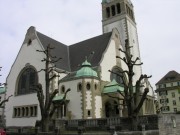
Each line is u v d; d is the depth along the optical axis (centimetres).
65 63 6012
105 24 7894
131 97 3059
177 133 3038
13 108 5912
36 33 6066
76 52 6406
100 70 5184
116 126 2941
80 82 4872
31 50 5969
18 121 5669
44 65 5522
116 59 5875
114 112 4869
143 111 5341
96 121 3447
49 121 3316
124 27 7375
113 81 5231
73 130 3606
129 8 7994
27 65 5931
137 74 7056
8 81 6322
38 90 3409
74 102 4847
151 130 2652
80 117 4659
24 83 5944
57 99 4900
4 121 5969
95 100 4816
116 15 7694
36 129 3058
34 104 5447
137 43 7781
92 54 5825
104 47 5731
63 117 4844
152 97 6166
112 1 7956
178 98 8844
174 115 3075
